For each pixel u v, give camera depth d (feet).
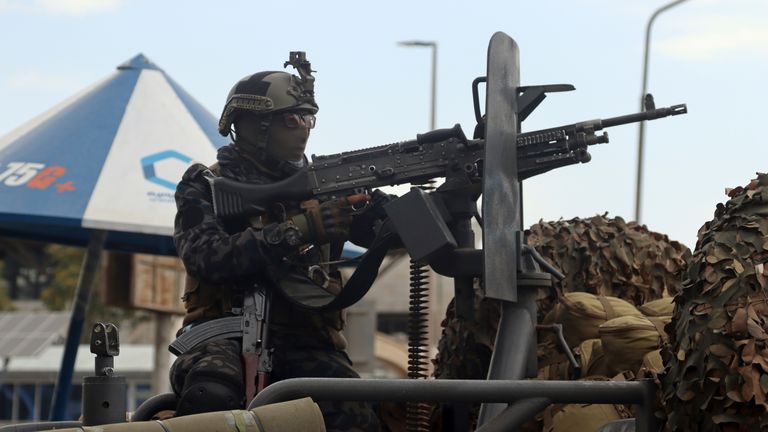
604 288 16.80
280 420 10.87
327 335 14.55
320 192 14.03
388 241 13.46
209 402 13.28
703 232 12.14
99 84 42.45
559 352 15.19
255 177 14.75
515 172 12.94
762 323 11.12
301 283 13.97
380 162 13.85
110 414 12.38
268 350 13.75
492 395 11.48
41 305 196.65
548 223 17.38
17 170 38.27
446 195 13.57
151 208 37.55
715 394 11.18
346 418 13.62
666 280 17.08
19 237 42.91
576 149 12.98
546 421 14.12
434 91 90.74
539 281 12.78
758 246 11.44
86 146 39.17
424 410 13.96
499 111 12.85
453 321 16.08
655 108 13.28
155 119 40.63
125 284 46.42
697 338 11.37
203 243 13.92
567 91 13.10
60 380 42.75
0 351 122.93
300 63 15.01
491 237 12.46
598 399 11.76
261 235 13.71
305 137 14.97
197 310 14.35
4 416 132.05
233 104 14.82
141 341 157.79
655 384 11.92
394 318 132.87
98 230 41.01
